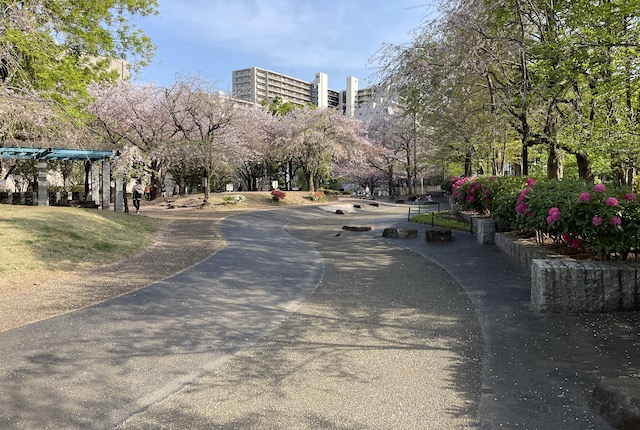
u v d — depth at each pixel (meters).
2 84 9.72
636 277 4.75
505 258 8.00
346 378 3.56
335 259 9.36
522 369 3.61
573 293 4.84
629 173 13.22
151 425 2.86
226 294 6.35
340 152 34.56
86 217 12.77
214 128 25.38
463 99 11.16
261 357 4.04
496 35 9.43
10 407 3.08
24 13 10.05
